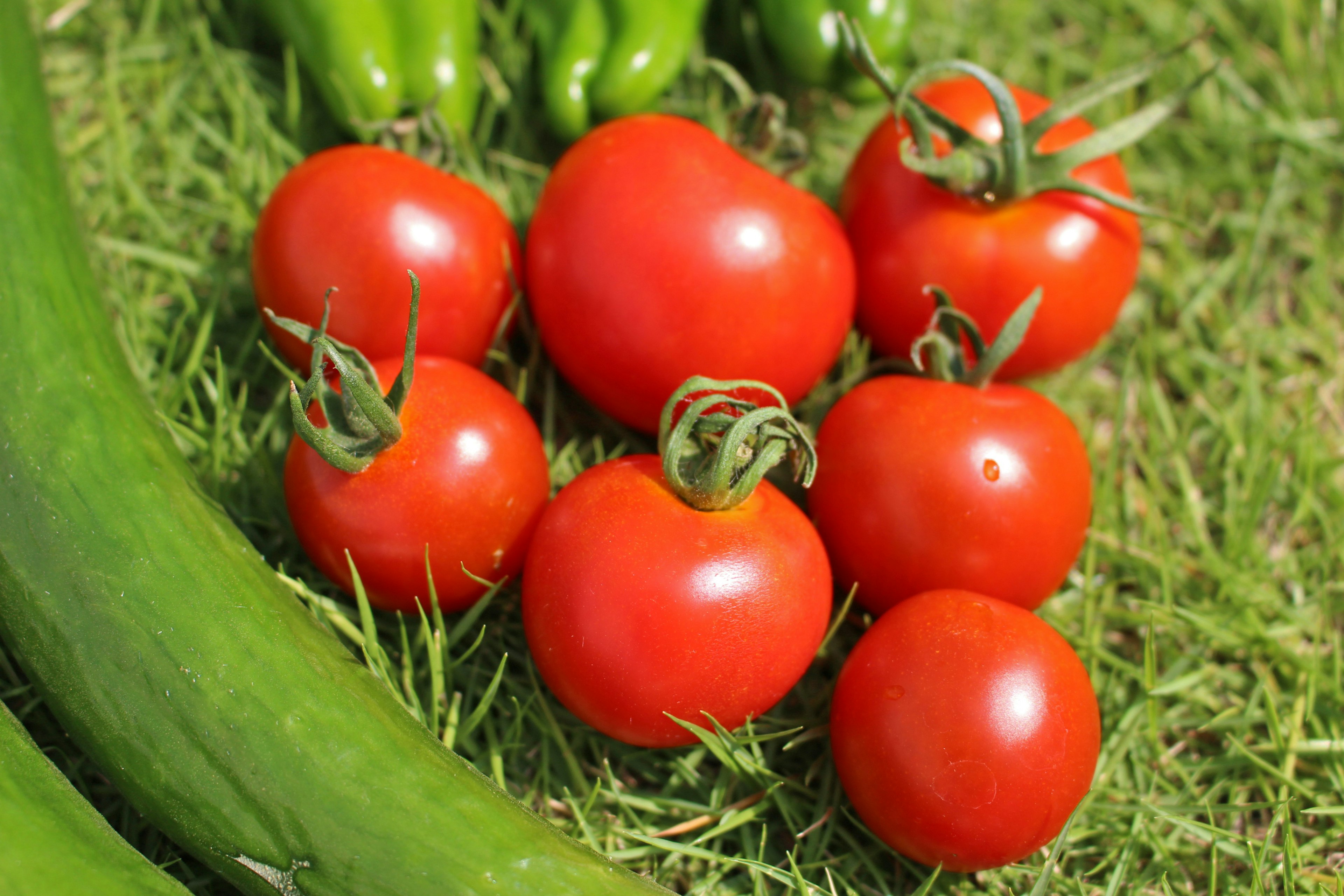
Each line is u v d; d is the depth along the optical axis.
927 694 0.38
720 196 0.40
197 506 0.39
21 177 0.41
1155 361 0.48
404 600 0.41
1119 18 0.51
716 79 0.49
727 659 0.38
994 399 0.41
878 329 0.44
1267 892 0.41
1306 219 0.50
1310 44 0.51
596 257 0.41
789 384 0.42
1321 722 0.43
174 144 0.47
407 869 0.36
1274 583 0.45
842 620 0.42
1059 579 0.42
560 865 0.37
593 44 0.46
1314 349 0.48
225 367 0.45
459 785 0.37
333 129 0.47
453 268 0.41
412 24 0.45
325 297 0.41
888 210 0.43
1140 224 0.49
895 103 0.41
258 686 0.37
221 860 0.37
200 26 0.47
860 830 0.41
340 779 0.37
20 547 0.38
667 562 0.38
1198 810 0.41
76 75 0.47
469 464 0.39
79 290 0.41
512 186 0.47
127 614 0.37
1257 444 0.46
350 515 0.39
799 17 0.47
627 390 0.42
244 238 0.46
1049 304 0.42
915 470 0.40
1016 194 0.42
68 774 0.40
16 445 0.39
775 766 0.42
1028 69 0.51
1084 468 0.41
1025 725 0.38
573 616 0.38
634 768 0.42
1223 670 0.43
